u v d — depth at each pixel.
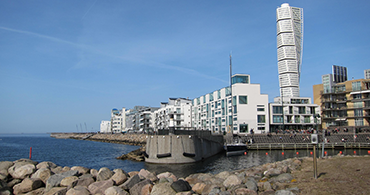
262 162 54.66
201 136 59.69
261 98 103.81
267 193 15.37
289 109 110.62
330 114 115.44
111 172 21.64
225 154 72.62
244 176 23.27
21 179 21.23
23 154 83.88
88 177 20.22
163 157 50.16
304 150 81.38
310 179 17.25
